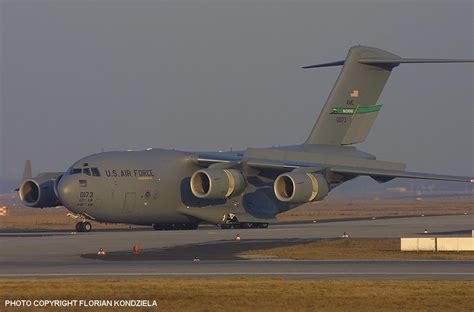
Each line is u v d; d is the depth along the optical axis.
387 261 135.88
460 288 101.00
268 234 190.00
